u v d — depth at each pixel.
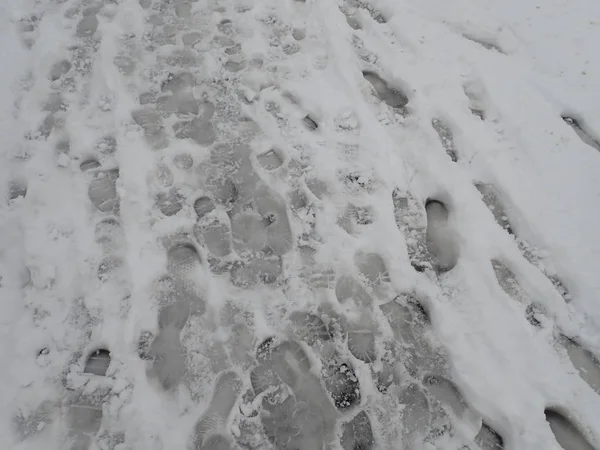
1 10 2.78
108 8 2.86
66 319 1.82
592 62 2.59
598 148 2.34
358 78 2.56
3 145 2.27
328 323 1.85
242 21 2.81
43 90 2.48
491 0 2.89
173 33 2.75
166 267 1.97
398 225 2.11
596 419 1.66
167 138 2.34
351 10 2.90
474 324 1.84
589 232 2.05
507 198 2.16
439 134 2.40
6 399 1.67
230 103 2.48
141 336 1.80
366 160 2.28
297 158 2.28
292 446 1.62
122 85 2.51
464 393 1.71
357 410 1.69
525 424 1.62
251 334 1.81
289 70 2.60
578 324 1.87
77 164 2.24
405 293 1.94
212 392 1.70
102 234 2.03
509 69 2.59
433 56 2.65
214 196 2.18
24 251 1.96
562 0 2.86
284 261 1.99
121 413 1.64
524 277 1.96
